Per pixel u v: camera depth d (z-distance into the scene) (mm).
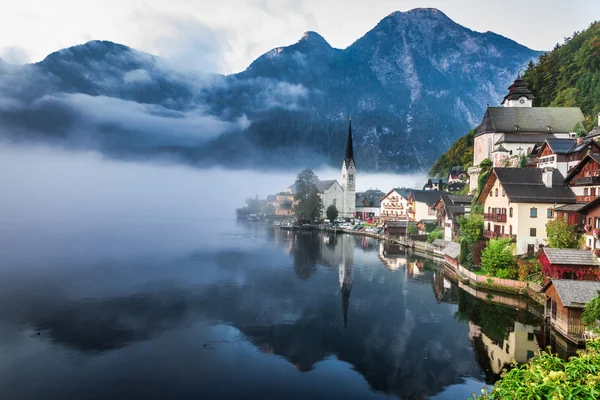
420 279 81562
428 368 42062
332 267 94312
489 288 68125
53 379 38812
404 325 54125
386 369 41938
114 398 35750
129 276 82750
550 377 15203
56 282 76812
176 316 57469
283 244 135125
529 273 65000
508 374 16938
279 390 37656
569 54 173750
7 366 41344
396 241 139125
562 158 82500
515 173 77688
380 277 83438
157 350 45875
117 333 50875
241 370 41406
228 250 119562
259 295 68938
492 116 128875
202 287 74125
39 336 49531
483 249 74000
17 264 93812
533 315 56750
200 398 36000
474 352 45656
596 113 129750
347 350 46406
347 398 36406
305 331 52062
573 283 46875
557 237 64125
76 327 52719
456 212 108188
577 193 71938
